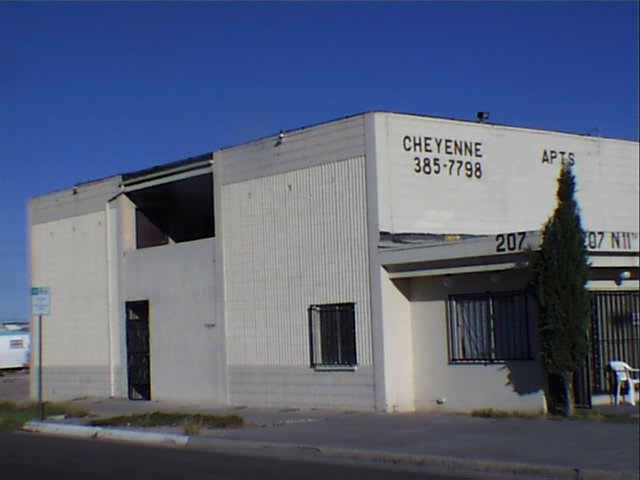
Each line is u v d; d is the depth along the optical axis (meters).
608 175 26.45
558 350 17.77
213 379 25.03
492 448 14.55
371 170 20.97
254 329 23.80
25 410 24.45
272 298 23.31
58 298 31.28
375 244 20.78
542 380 18.59
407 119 21.64
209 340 25.23
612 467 12.35
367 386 20.89
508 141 23.84
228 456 15.66
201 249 25.62
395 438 16.27
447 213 22.14
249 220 24.06
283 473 13.31
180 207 29.28
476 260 19.25
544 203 24.47
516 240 18.41
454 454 14.09
